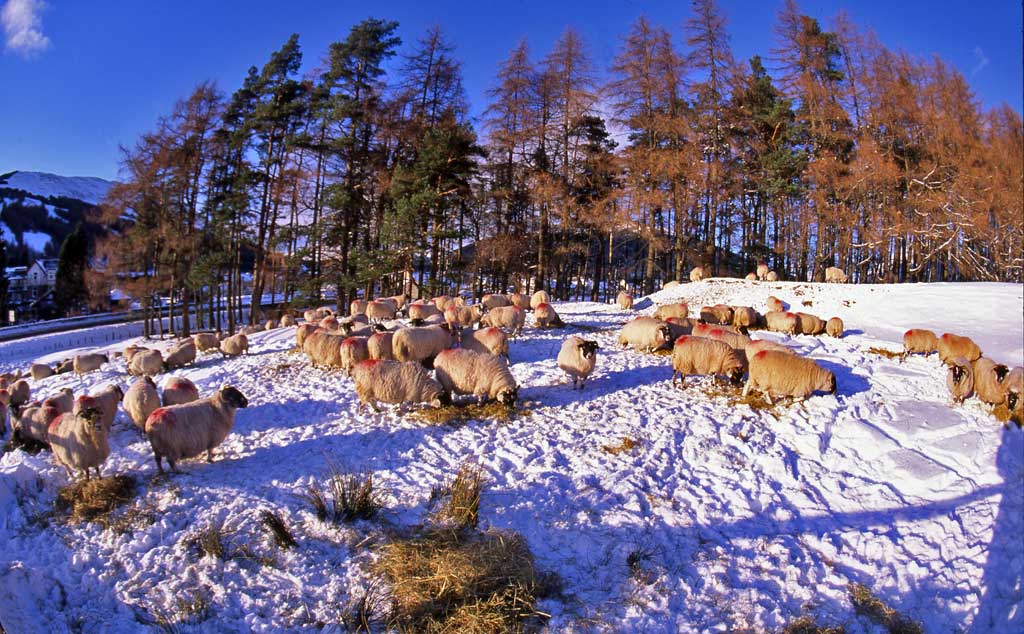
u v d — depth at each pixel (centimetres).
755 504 781
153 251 3384
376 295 3881
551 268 3891
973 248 2062
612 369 1336
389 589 602
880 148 2953
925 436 949
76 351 3180
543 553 675
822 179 2964
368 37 3256
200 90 3259
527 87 3291
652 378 1264
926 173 2619
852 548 687
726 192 3206
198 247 3306
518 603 583
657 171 2953
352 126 3250
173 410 858
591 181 3453
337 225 3244
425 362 1288
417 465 873
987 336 1288
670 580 630
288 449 954
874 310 2070
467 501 741
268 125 3278
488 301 2092
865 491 809
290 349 1741
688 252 3312
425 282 3728
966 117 1994
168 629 554
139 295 3291
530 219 3806
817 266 3225
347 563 648
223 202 3241
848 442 948
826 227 3139
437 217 3155
